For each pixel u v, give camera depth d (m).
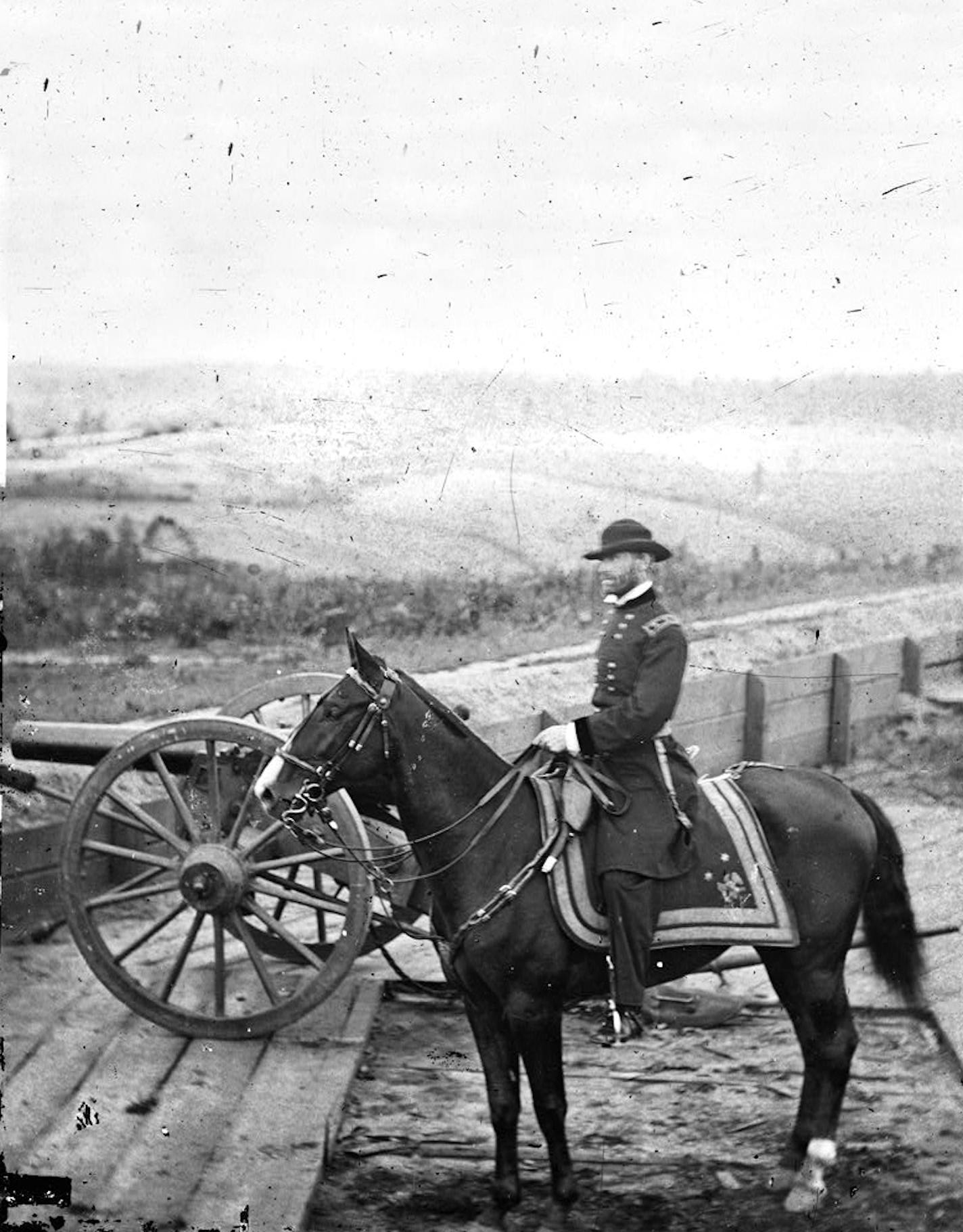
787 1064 5.21
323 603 11.37
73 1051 5.02
